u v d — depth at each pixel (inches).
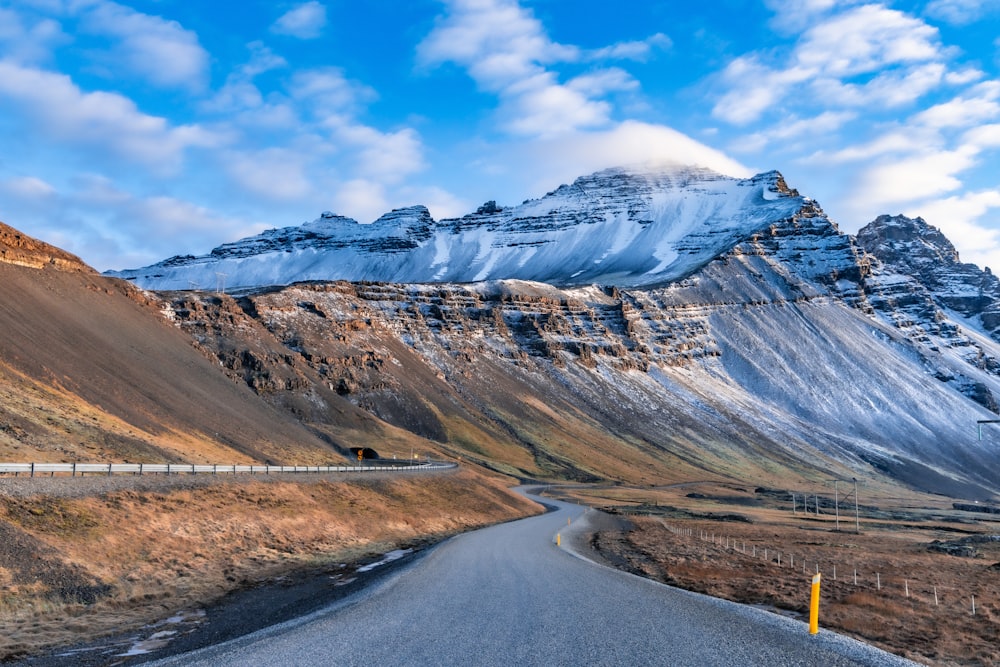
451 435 7047.2
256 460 3117.6
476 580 1198.9
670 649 717.3
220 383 4114.2
